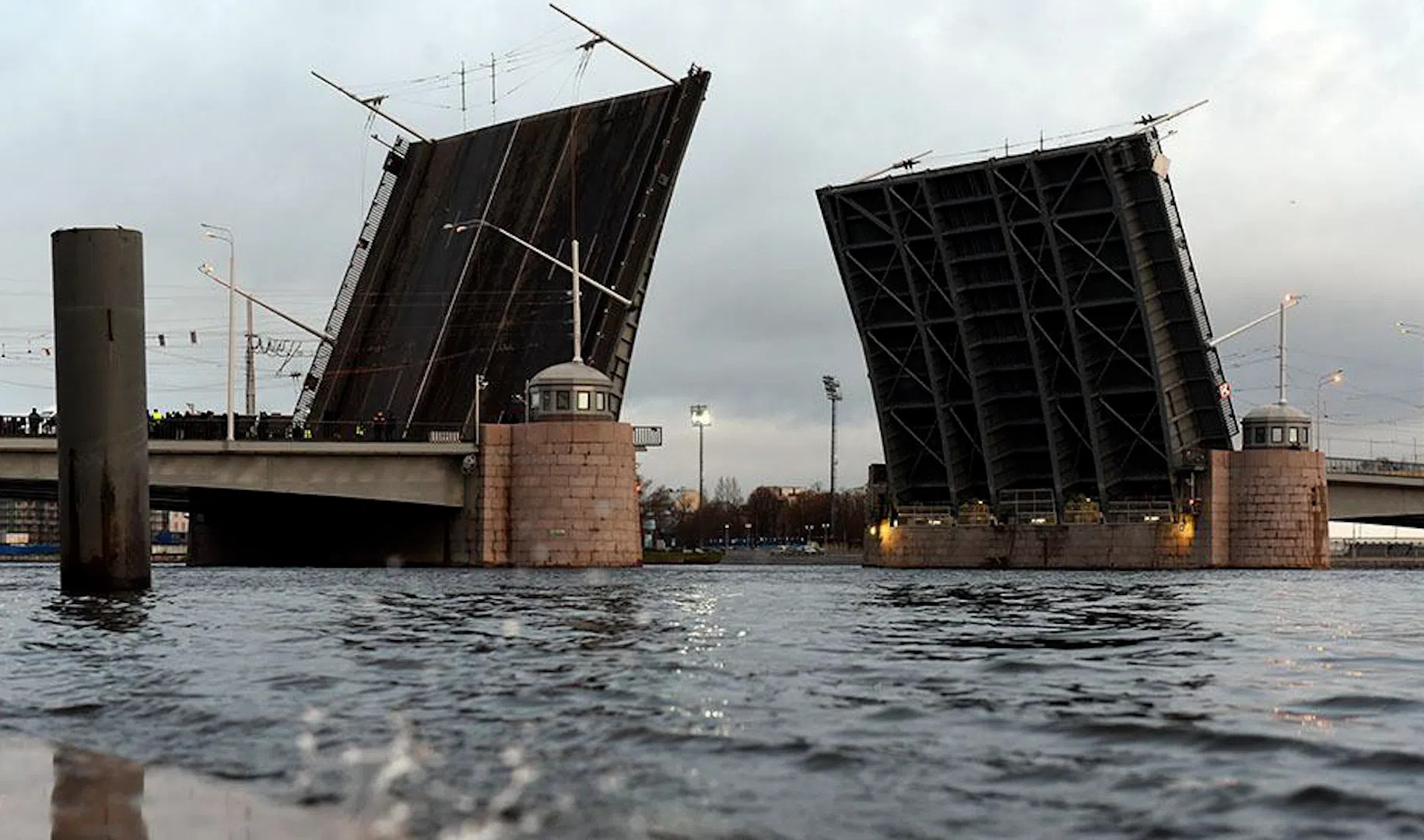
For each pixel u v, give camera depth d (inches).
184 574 2834.6
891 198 3267.7
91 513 1609.3
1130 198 3115.2
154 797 379.9
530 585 2086.6
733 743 456.8
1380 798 380.8
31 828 348.8
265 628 986.7
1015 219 3208.7
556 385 3336.6
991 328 3435.0
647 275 3339.1
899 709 534.3
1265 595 1891.0
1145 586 2322.8
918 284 3410.4
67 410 1608.0
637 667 684.1
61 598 1529.3
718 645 829.8
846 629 1003.9
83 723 509.4
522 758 432.5
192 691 585.9
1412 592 2057.1
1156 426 3531.0
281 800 376.2
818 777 407.5
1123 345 3353.8
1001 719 510.9
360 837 338.3
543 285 3368.6
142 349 1627.7
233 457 3243.1
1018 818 362.0
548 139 3358.8
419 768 416.5
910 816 363.6
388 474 3385.8
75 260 1593.3
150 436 3390.7
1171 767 423.5
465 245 3486.7
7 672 684.7
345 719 504.1
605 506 3383.4
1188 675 663.1
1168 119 3053.6
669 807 370.0
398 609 1274.6
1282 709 538.6
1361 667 707.4
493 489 3412.9
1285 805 374.9
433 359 3528.5
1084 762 428.8
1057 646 845.8
